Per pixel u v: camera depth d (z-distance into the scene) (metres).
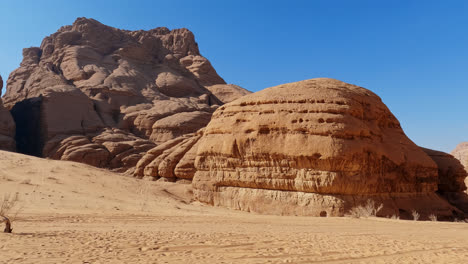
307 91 21.31
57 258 6.09
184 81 94.12
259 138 20.78
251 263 6.04
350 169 18.45
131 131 70.12
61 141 58.25
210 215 16.20
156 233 9.41
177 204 21.41
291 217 16.11
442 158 27.94
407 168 21.25
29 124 65.38
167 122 66.25
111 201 18.91
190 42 113.00
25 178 21.77
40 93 69.06
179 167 34.62
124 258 6.23
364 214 17.06
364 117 21.20
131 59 95.00
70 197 18.22
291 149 19.42
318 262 6.29
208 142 24.09
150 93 82.31
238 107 23.22
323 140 18.75
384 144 21.11
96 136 62.16
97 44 92.56
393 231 11.30
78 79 80.06
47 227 10.08
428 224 13.97
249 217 15.63
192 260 6.21
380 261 6.37
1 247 6.85
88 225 10.93
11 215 11.77
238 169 21.89
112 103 74.56
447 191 27.05
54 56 89.00
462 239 9.38
